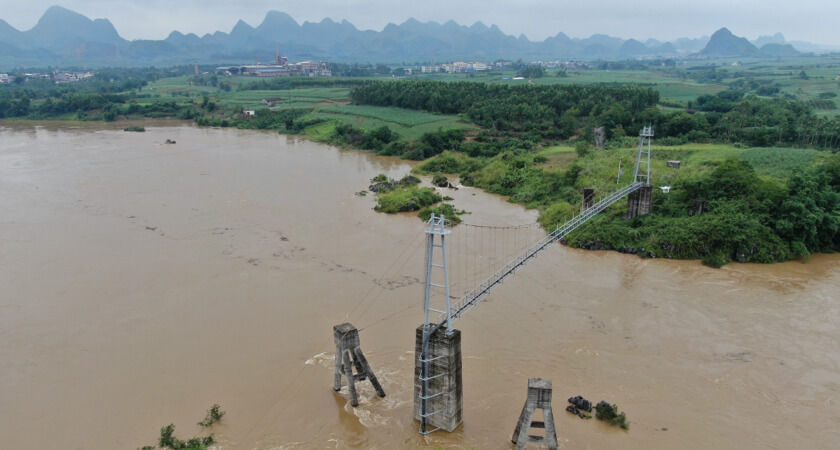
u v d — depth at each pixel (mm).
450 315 28781
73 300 45219
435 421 30172
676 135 109062
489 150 107188
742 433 29906
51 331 40344
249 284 48531
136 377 34875
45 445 28953
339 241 59844
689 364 36500
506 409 31891
